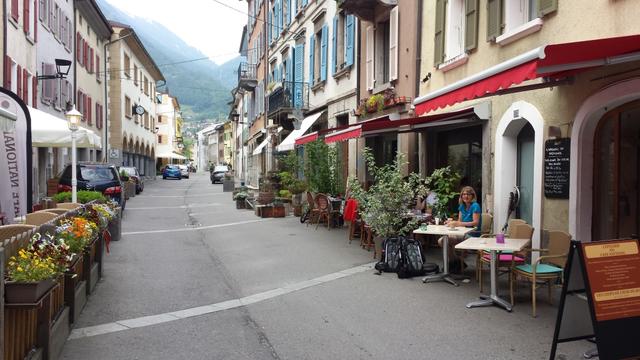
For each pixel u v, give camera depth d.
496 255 6.53
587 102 6.89
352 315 6.23
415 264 8.18
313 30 20.08
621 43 4.80
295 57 22.34
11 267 3.90
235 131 64.56
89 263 7.10
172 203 24.77
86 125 29.09
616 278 4.30
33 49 19.64
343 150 17.23
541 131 7.89
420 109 7.32
